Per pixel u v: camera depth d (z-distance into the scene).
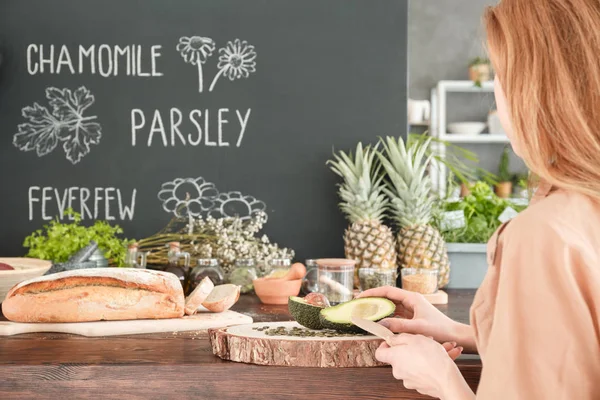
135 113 2.75
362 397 1.26
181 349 1.44
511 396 0.84
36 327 1.66
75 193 2.75
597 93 0.86
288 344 1.27
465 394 1.00
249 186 2.75
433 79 7.14
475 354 1.38
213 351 1.37
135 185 2.75
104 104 2.75
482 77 6.66
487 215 2.98
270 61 2.75
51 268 2.17
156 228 2.74
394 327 1.37
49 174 2.75
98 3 2.74
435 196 2.97
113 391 1.28
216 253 2.61
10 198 2.74
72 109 2.75
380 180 2.65
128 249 2.40
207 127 2.75
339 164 2.65
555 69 0.87
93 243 2.29
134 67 2.75
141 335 1.62
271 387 1.27
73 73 2.75
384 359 1.12
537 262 0.85
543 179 0.95
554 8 0.89
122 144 2.75
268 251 2.67
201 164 2.75
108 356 1.36
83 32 2.74
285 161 2.75
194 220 2.74
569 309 0.83
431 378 1.05
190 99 2.75
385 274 2.19
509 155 6.82
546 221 0.86
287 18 2.75
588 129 0.85
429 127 6.84
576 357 0.82
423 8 7.14
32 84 2.75
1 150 2.75
